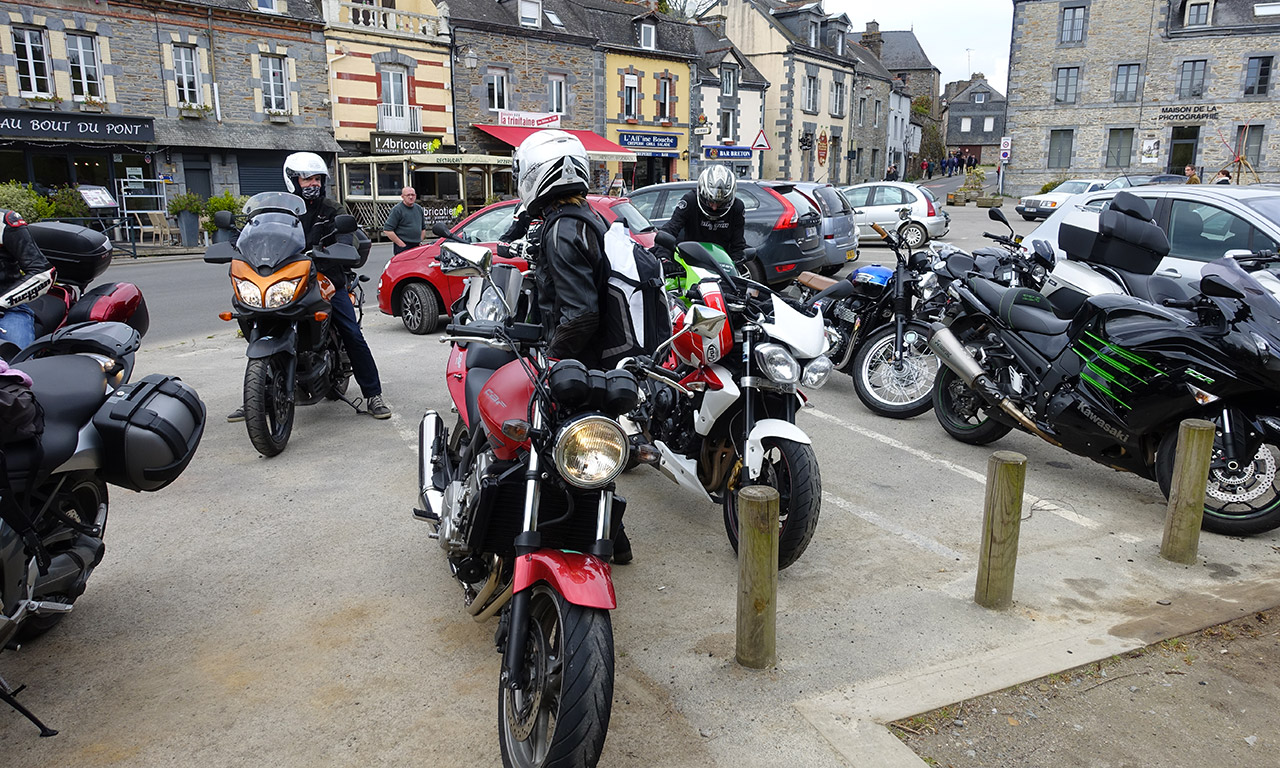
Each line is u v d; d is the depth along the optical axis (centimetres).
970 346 590
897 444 617
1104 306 500
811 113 5053
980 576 386
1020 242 655
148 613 371
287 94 2730
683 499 517
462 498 314
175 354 884
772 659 335
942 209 2097
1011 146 4556
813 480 391
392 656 340
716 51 4341
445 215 2864
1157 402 466
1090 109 4366
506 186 3341
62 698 310
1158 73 4203
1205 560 437
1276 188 723
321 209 629
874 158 6131
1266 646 358
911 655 345
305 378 592
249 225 562
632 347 331
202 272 1819
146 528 457
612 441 248
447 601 384
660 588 402
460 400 382
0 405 257
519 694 272
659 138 3900
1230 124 4106
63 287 493
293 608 376
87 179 2420
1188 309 500
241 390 725
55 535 312
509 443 285
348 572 410
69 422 300
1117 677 334
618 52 3678
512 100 3328
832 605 386
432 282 964
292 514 477
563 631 245
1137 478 560
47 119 2272
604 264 328
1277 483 488
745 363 405
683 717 303
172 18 2475
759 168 4550
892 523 480
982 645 354
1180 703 318
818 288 736
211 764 277
